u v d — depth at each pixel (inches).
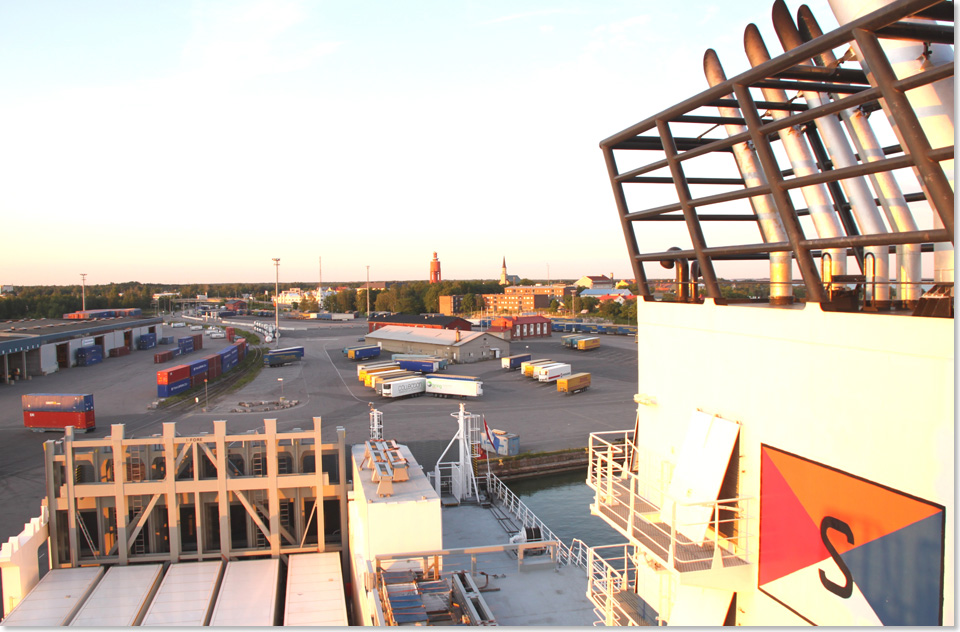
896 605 275.7
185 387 2950.3
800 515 331.3
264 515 1201.4
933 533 259.0
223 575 1074.1
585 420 2358.5
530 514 1322.6
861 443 293.7
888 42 311.3
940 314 281.4
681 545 393.1
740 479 376.2
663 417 470.3
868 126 380.5
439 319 5088.6
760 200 423.5
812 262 321.4
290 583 1032.8
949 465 252.4
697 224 406.0
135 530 1136.8
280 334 6058.1
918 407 265.4
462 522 1279.5
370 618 754.2
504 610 813.9
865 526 292.2
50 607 950.4
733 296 536.4
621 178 476.1
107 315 7273.6
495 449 1921.8
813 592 322.0
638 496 485.1
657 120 403.9
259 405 2600.9
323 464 1314.0
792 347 337.7
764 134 328.2
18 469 1721.2
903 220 372.8
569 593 862.5
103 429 2215.8
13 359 3344.0
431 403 2667.3
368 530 845.8
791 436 338.0
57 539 1111.0
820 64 387.9
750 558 368.5
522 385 3110.2
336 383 3196.4
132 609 941.2
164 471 1256.2
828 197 396.8
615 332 5575.8
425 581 752.3
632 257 491.5
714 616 399.5
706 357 414.3
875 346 285.7
